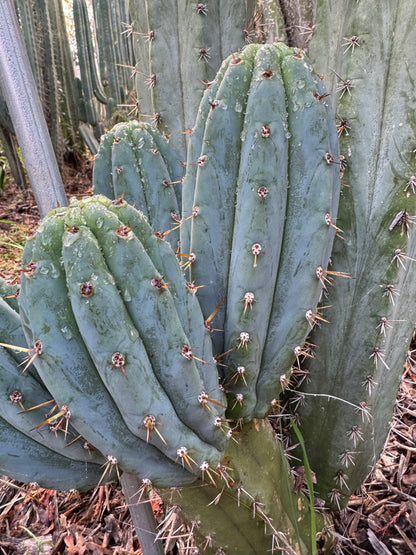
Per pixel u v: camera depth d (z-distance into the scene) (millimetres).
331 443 469
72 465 303
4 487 605
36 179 354
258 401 363
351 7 388
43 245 258
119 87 2223
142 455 288
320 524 461
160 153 459
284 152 319
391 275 411
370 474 543
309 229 329
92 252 249
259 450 370
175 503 364
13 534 569
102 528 557
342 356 443
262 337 344
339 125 405
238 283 328
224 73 333
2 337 294
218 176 331
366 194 409
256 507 366
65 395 265
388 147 396
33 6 1538
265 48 324
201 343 304
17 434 292
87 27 1930
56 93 1650
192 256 346
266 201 313
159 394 271
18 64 338
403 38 375
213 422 296
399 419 648
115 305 251
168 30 471
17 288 336
